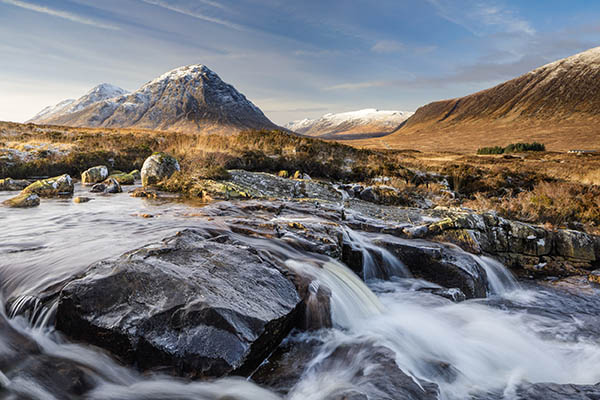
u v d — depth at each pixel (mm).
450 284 7406
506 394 3904
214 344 3656
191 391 3469
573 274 9336
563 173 27734
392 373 3695
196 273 4566
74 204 10633
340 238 7242
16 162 17484
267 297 4590
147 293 4074
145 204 10656
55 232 7062
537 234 9992
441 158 49156
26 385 3312
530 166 34812
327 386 3594
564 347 5426
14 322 4215
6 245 6098
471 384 4141
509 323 6180
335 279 5750
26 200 10266
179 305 3896
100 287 4102
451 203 15977
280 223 7641
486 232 9766
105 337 3756
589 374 4664
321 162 21297
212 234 6734
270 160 19969
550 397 3750
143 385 3537
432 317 5871
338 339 4691
